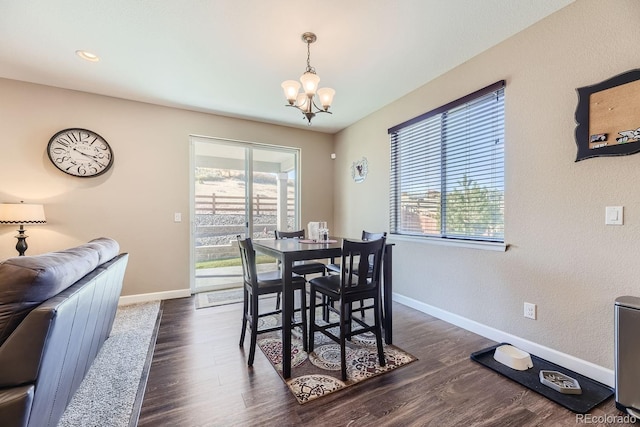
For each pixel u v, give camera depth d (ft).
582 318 6.04
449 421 4.75
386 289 7.54
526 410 5.02
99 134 10.58
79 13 6.35
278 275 7.74
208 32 7.06
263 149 14.21
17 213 8.66
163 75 9.21
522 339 7.11
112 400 5.25
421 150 10.27
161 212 11.64
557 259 6.44
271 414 4.94
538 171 6.75
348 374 6.13
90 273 5.36
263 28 6.91
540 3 6.12
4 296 3.38
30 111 9.64
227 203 13.34
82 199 10.34
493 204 7.91
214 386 5.73
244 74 9.18
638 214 5.29
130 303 11.00
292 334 8.35
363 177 13.25
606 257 5.70
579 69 6.03
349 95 10.80
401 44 7.59
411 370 6.31
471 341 7.73
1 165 9.31
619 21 5.47
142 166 11.32
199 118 12.41
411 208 10.77
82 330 4.75
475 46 7.71
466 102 8.45
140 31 7.01
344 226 14.79
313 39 7.33
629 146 5.32
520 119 7.10
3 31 6.95
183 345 7.52
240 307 10.60
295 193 15.01
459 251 8.72
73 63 8.47
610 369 5.64
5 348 3.24
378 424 4.69
